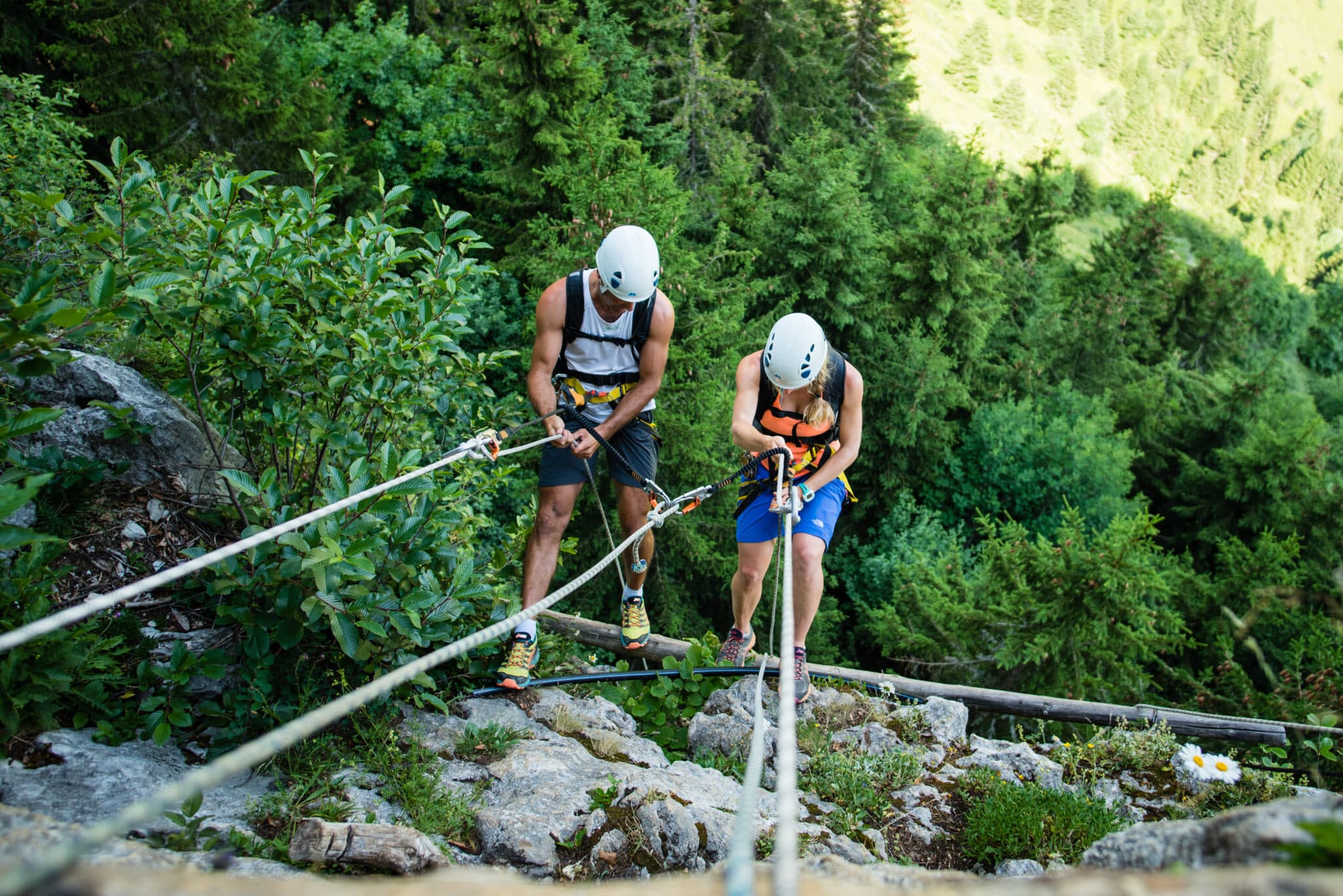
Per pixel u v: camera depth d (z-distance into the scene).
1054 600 11.31
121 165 3.30
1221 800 4.04
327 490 3.29
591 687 4.73
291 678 3.41
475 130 16.17
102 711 3.12
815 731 4.22
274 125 14.72
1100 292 27.23
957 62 112.12
